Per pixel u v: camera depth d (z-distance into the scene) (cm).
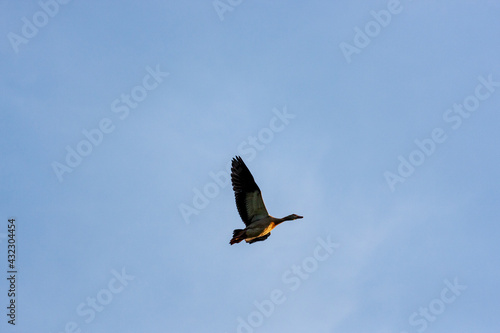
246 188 3397
